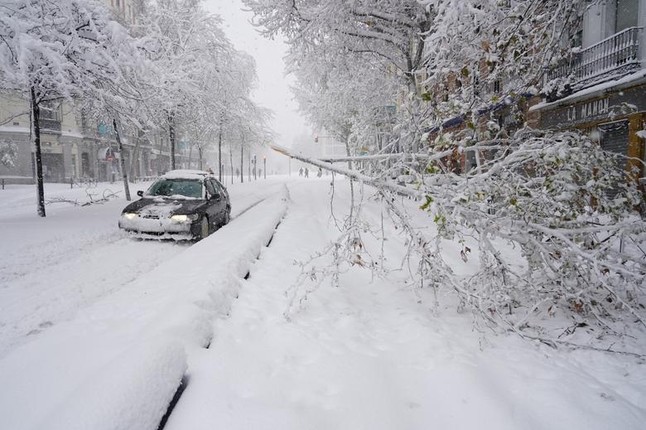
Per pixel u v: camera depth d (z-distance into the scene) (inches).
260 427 87.7
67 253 303.1
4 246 315.3
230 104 1134.4
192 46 903.1
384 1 526.3
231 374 109.2
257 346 132.2
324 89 823.1
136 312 134.3
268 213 448.8
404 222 168.6
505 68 222.1
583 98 459.2
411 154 170.7
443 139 166.2
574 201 169.8
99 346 106.3
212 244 258.4
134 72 494.3
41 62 406.9
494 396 105.7
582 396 106.7
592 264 141.3
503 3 252.1
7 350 148.6
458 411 100.4
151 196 390.6
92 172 1683.1
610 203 164.6
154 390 87.5
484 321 152.9
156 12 885.2
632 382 115.3
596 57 465.4
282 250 269.9
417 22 537.0
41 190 492.1
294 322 154.0
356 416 98.4
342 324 155.3
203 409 92.3
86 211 563.2
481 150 187.8
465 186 155.0
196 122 988.6
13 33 370.0
